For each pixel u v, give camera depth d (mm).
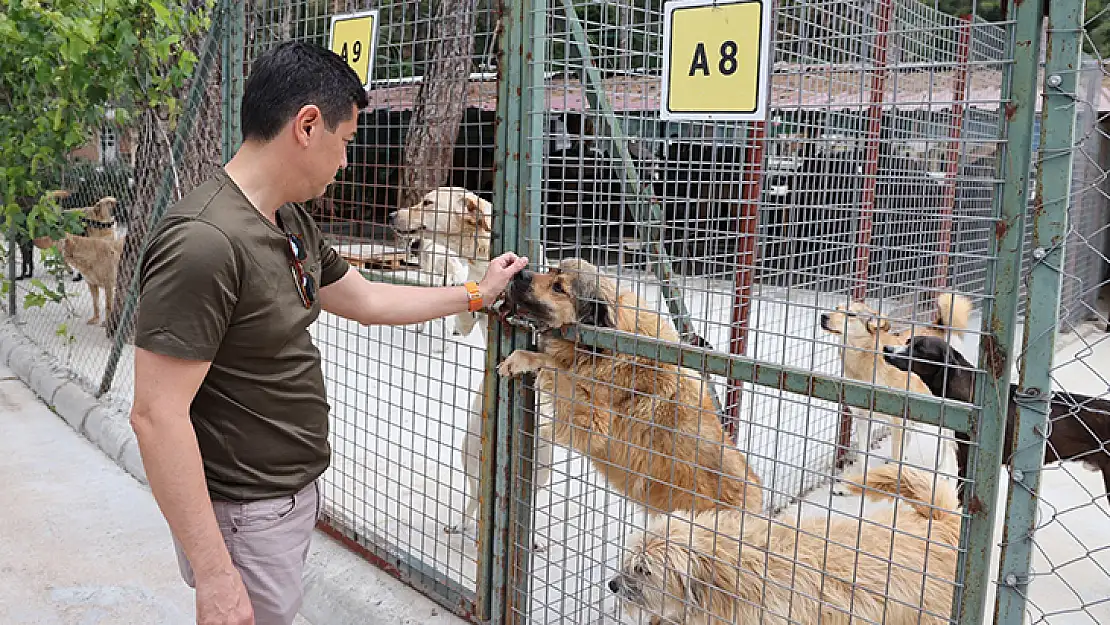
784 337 2098
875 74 3631
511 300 2725
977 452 1782
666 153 2830
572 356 2787
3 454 5043
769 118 2018
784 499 4441
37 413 5852
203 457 1958
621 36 2977
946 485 2480
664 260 2668
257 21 3990
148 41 5910
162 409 1710
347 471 4922
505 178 2781
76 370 6434
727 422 3516
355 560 3666
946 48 5133
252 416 1965
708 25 2098
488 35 2926
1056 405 3742
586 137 2664
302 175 1964
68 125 6426
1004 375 1728
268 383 1974
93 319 8305
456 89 3127
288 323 1956
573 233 3111
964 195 5156
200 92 4883
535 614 3416
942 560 2357
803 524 2537
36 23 5750
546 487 2852
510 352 2850
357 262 3572
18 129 6641
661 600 2434
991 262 1733
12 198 6852
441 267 4723
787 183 3748
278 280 1925
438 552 3924
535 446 2895
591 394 2756
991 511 1778
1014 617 1785
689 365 2309
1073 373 6883
